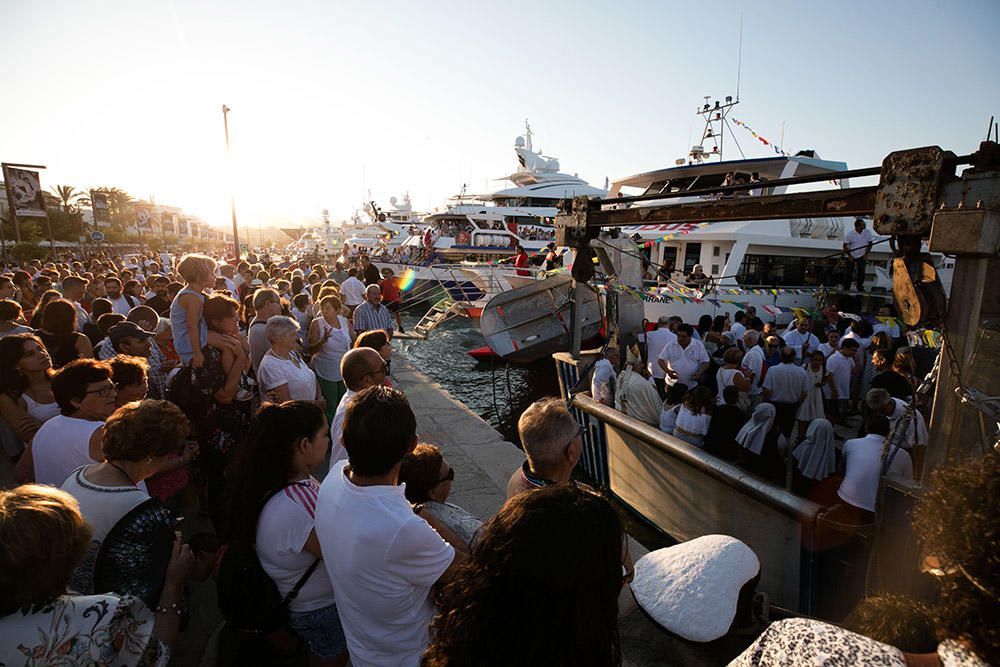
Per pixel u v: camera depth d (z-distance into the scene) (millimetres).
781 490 3414
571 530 964
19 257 24906
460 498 4641
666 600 2850
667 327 7938
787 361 6188
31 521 1263
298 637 1998
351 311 10984
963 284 2336
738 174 12312
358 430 1633
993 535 762
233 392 3633
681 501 4395
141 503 1923
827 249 12305
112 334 4367
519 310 10539
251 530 1928
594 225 5078
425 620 1765
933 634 1043
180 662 2627
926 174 2336
